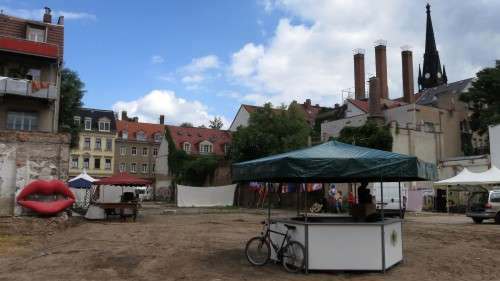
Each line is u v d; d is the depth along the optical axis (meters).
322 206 35.47
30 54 33.03
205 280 9.57
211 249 13.77
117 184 26.55
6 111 32.66
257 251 11.17
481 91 49.97
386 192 34.69
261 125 48.03
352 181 12.62
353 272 10.23
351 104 61.41
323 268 10.14
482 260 12.16
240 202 45.12
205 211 35.28
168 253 12.95
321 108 82.19
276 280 9.52
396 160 10.19
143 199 62.97
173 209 38.72
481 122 48.94
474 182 29.31
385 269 10.34
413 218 28.31
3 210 22.11
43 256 12.55
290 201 40.62
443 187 36.91
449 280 9.72
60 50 36.78
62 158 23.59
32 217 21.17
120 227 20.98
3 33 35.56
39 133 23.19
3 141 22.45
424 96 68.12
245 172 11.66
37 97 32.53
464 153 49.47
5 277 9.86
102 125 86.31
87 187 34.25
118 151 87.56
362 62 68.25
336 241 10.22
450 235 17.98
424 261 11.88
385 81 66.94
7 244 15.40
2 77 31.66
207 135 76.56
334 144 11.52
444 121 49.00
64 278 9.77
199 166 54.38
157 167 75.25
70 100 44.28
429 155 45.88
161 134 92.19
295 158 10.07
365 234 10.27
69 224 21.05
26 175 22.69
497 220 23.41
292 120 48.44
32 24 36.34
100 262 11.59
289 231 10.79
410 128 44.84
